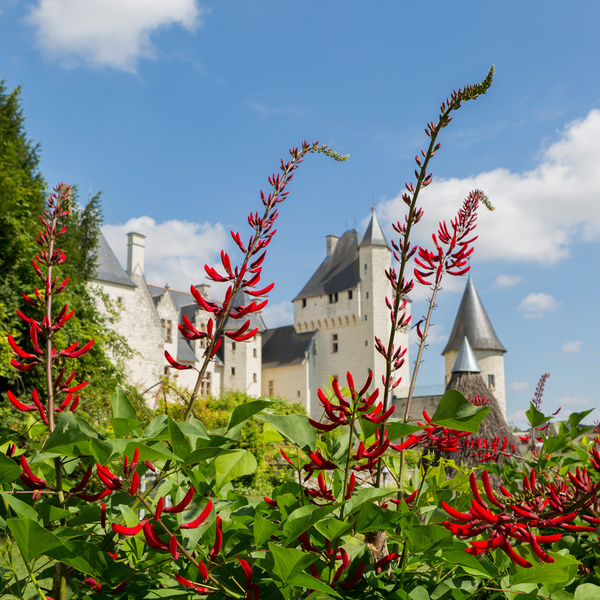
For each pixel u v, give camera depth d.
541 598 1.47
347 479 1.55
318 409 48.94
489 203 2.45
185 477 1.91
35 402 1.54
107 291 32.75
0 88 14.10
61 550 1.21
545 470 2.80
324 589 1.23
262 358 52.59
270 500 1.66
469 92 1.89
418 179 2.07
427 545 1.43
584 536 2.13
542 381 3.82
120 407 1.53
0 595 1.53
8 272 9.49
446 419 1.28
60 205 1.84
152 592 1.40
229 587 1.47
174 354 42.19
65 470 1.74
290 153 1.90
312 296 51.31
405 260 2.08
